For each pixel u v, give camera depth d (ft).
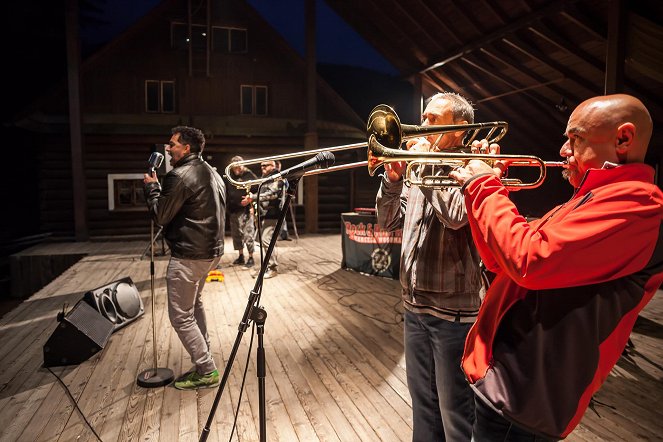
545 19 23.17
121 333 13.03
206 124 36.91
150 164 9.34
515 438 3.79
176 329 9.52
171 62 36.78
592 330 3.34
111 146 35.19
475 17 26.61
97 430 8.18
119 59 35.65
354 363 11.19
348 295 17.52
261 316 6.10
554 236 3.20
